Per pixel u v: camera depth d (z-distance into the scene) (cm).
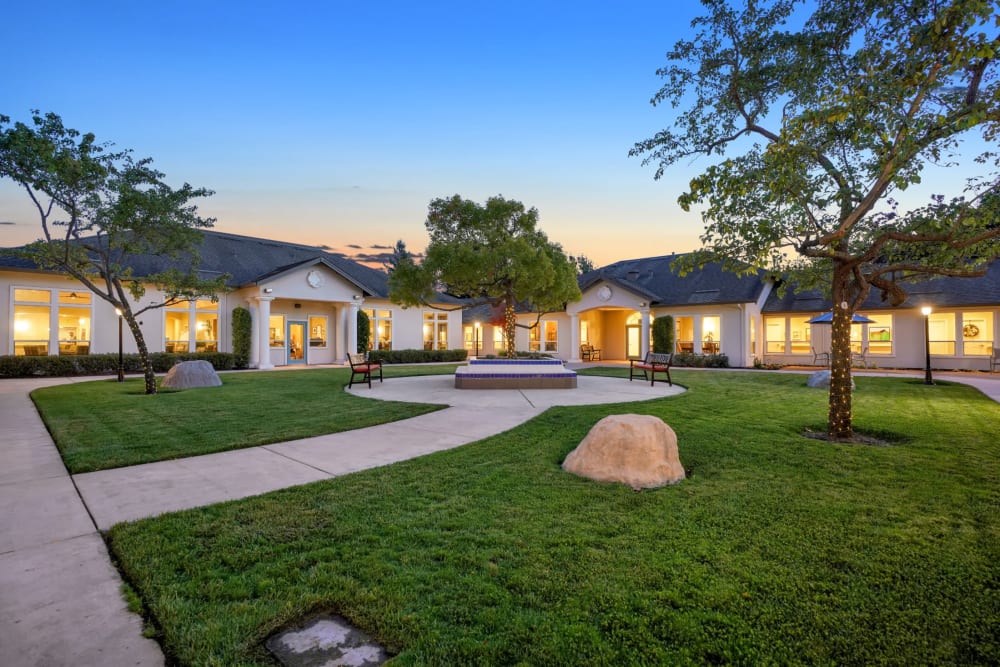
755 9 645
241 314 2047
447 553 308
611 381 1516
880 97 467
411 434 694
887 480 463
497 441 638
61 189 1082
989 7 364
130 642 219
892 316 2125
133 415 841
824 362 2255
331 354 2441
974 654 209
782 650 212
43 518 374
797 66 633
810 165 621
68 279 1727
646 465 466
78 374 1692
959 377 1680
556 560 298
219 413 866
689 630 226
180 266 1992
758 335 2367
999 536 333
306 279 2142
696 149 728
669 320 2361
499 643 216
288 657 210
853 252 729
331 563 295
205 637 221
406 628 229
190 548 318
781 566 290
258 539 331
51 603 251
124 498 421
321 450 602
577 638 220
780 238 629
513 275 1352
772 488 441
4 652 208
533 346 2878
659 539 330
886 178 507
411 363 2545
